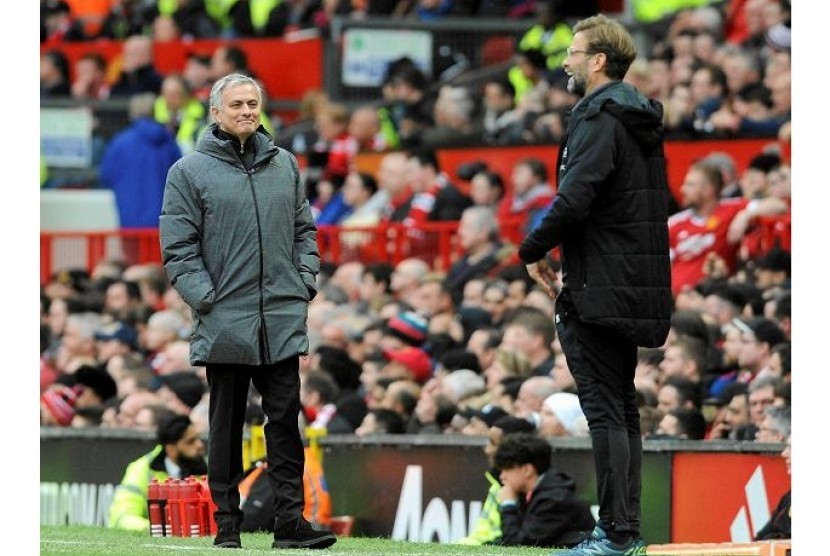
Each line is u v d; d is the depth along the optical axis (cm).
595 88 3272
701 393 4644
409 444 4738
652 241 3244
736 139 6228
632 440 3306
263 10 9181
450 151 6912
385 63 8156
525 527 4169
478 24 8038
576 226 3253
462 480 4644
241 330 3522
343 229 6462
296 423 3584
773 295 5019
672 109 6350
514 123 6912
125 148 7594
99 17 10269
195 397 5416
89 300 6706
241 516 3650
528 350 5047
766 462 4262
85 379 5781
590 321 3228
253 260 3541
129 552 3566
